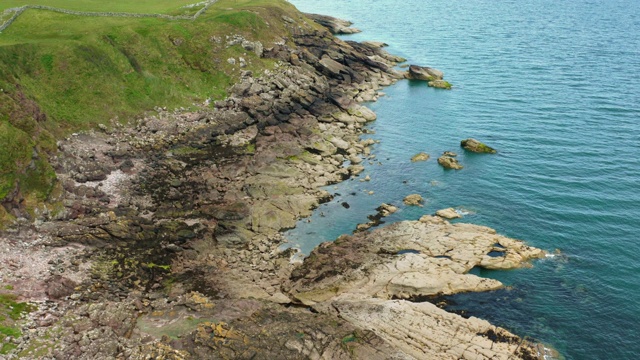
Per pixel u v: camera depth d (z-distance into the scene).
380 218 61.97
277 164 70.56
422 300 48.09
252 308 46.06
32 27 82.62
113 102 76.31
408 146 81.31
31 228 52.12
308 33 114.12
